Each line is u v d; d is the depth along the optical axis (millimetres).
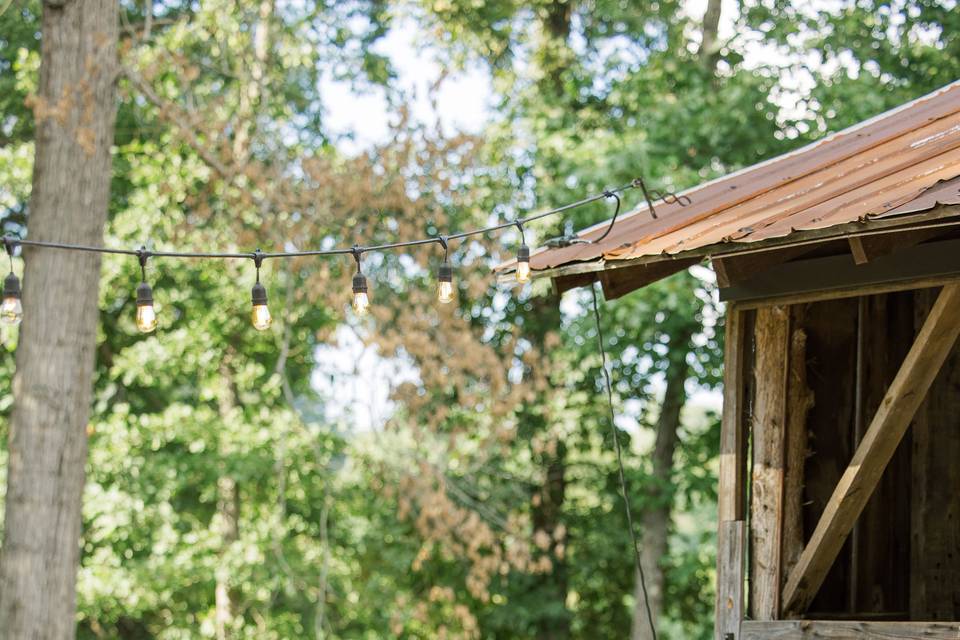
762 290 6465
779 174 6984
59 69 11570
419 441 14461
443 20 17422
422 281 15445
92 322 11523
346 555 18484
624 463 18422
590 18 18172
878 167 6270
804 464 6570
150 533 17656
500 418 14547
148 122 17188
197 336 17375
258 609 18375
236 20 14805
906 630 5805
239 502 18656
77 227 11430
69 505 11297
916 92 15852
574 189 15922
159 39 15484
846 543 6891
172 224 16062
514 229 16734
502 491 16922
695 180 15234
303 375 19078
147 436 17141
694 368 16953
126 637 19750
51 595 11164
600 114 17562
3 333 17125
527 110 17234
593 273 6805
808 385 6719
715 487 17047
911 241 5520
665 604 18422
